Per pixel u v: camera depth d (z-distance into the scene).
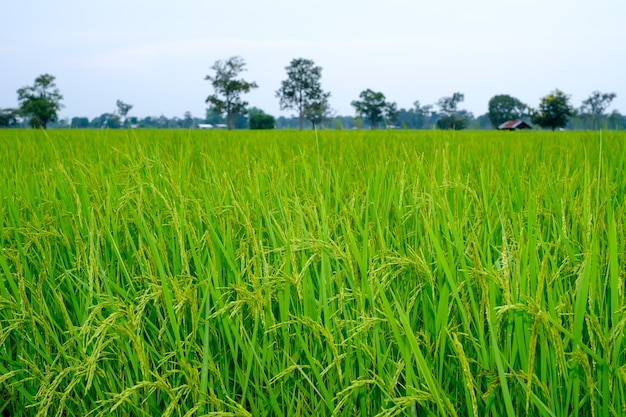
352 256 2.29
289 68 57.28
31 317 2.26
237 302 2.01
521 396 1.92
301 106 57.97
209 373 2.17
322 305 2.22
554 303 2.03
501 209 2.96
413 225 3.05
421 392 1.70
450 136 7.26
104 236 2.90
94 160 5.63
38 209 3.43
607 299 2.16
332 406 1.98
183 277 2.37
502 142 8.66
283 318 2.18
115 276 2.86
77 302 2.61
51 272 2.67
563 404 1.88
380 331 2.15
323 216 2.53
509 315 1.91
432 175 2.77
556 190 3.39
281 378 2.22
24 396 2.48
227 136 11.11
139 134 11.66
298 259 2.54
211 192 3.38
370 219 2.99
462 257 2.11
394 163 4.42
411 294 2.37
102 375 2.19
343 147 6.57
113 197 3.31
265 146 7.73
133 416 2.34
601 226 2.58
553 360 1.81
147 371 1.94
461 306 1.90
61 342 2.62
